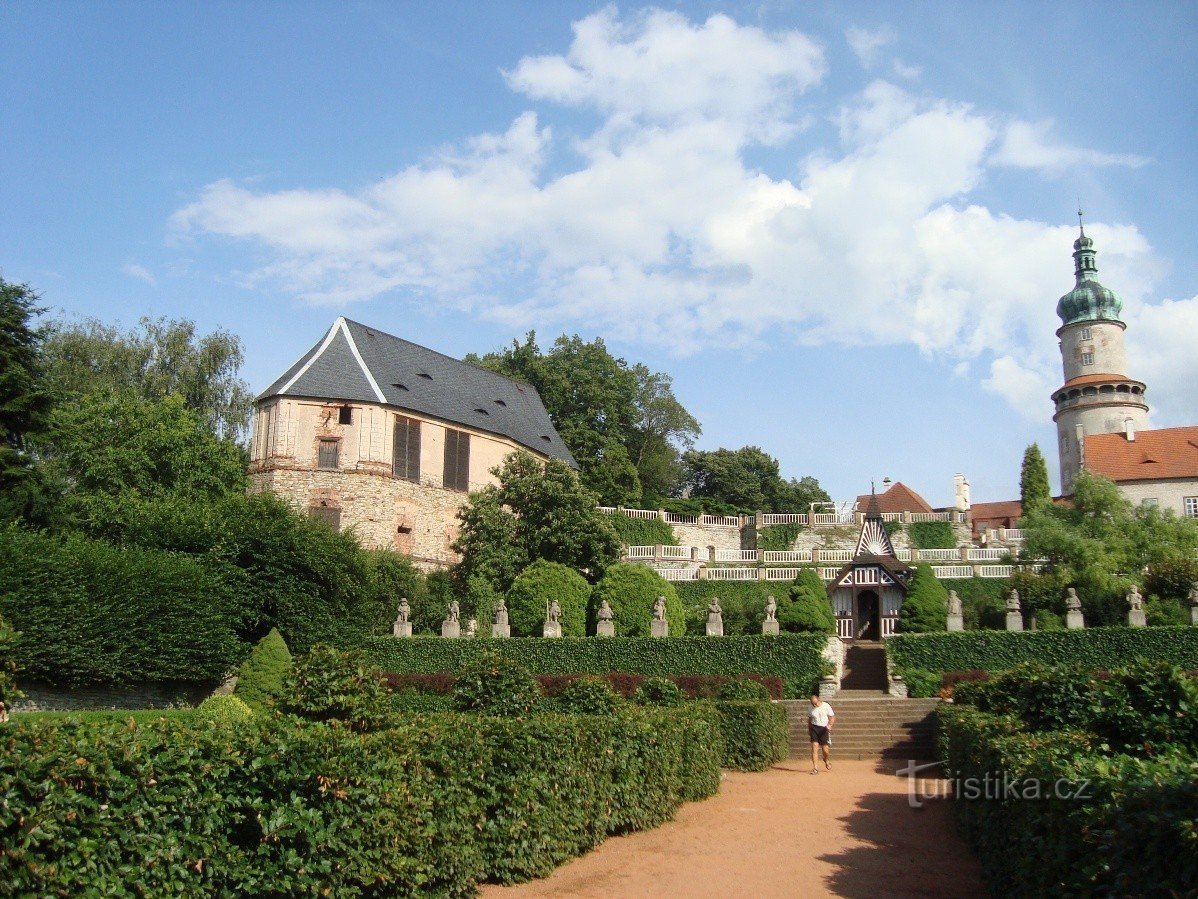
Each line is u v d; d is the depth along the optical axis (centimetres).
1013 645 3619
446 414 6044
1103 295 8188
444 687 3644
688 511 8088
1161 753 1184
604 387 8288
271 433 5522
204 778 891
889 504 8519
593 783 1502
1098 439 7281
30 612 2938
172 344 6100
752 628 4709
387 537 5522
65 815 771
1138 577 4531
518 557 5072
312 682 1689
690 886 1265
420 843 1073
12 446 3825
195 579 3456
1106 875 702
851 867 1374
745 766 2559
